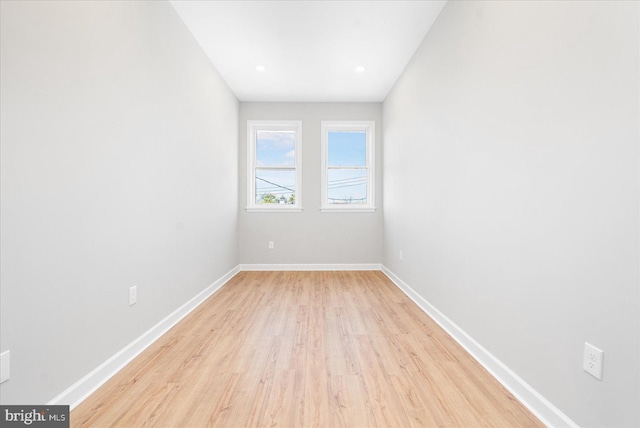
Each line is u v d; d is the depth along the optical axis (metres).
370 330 2.52
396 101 4.17
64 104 1.49
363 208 5.07
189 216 2.99
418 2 2.60
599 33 1.17
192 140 3.05
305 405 1.54
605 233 1.15
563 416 1.34
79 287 1.60
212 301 3.33
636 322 1.05
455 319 2.38
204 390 1.67
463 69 2.26
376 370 1.88
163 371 1.87
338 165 5.18
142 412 1.49
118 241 1.91
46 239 1.40
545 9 1.45
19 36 1.27
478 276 2.04
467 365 1.95
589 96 1.22
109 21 1.82
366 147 5.16
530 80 1.55
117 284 1.90
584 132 1.24
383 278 4.47
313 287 3.95
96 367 1.72
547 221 1.44
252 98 4.87
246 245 5.04
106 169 1.80
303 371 1.87
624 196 1.08
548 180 1.43
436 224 2.76
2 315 1.22
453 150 2.42
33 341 1.34
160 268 2.43
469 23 2.17
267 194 5.17
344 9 2.70
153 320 2.33
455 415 1.47
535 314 1.52
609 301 1.14
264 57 3.54
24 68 1.29
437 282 2.73
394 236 4.25
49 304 1.42
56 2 1.44
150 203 2.28
